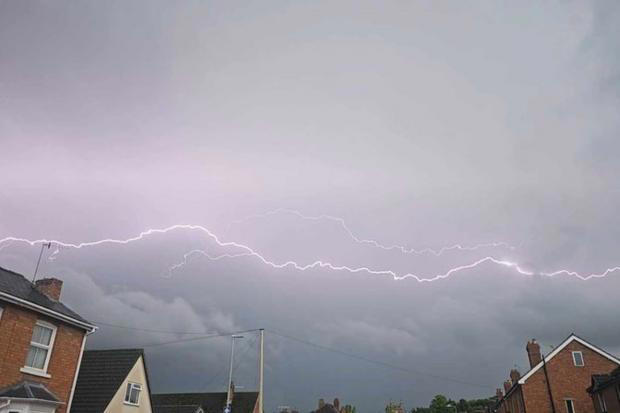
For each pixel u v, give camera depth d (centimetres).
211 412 5200
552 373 3997
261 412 3503
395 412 8325
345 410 7762
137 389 2883
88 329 2311
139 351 2962
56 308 2159
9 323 1867
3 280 2011
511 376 4844
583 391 3891
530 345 4359
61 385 2105
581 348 4034
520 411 4200
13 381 1856
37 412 1902
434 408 9925
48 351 2066
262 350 3772
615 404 2867
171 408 4788
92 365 2881
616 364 3941
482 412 8356
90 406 2562
